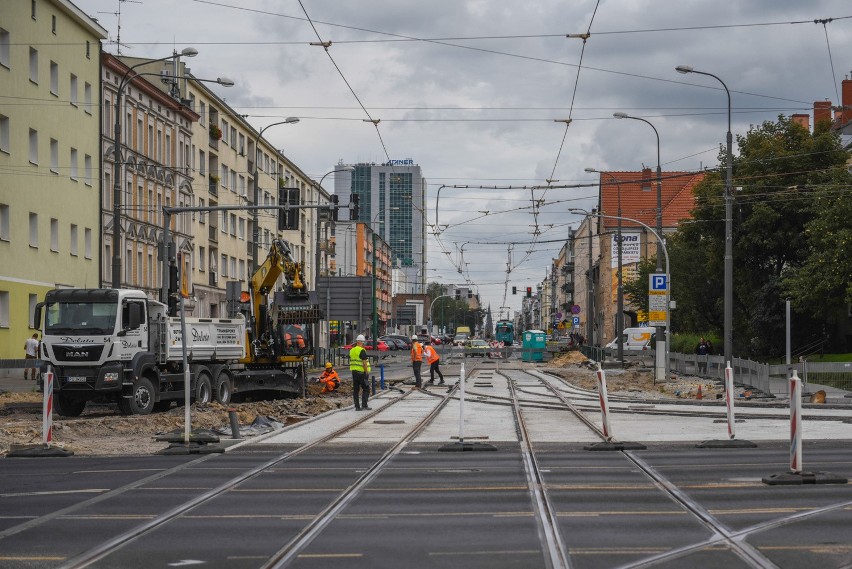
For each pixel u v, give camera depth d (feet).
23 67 181.37
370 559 34.78
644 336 316.81
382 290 524.11
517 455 69.05
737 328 248.73
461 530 40.14
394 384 179.73
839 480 52.70
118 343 108.68
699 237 239.30
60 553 36.22
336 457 68.85
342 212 491.31
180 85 273.33
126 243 230.68
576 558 34.45
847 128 275.39
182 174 269.23
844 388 138.10
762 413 107.96
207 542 38.14
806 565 33.09
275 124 186.09
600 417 103.30
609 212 402.11
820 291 188.55
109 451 74.54
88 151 209.97
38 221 187.32
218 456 69.97
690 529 39.83
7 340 175.83
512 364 296.51
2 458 70.28
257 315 143.23
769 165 223.30
